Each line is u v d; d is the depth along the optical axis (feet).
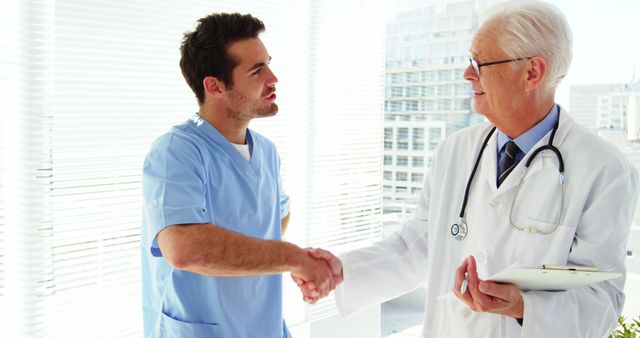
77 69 6.40
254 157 5.43
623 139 9.34
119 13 6.67
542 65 4.56
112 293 6.88
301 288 5.30
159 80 7.06
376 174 9.96
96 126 6.59
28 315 6.25
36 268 6.27
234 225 5.21
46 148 6.24
